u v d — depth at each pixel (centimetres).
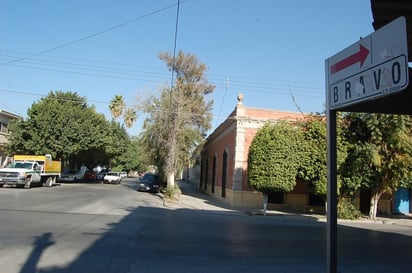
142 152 3922
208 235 1295
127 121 5041
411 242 1392
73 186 4144
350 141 2225
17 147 4469
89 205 2106
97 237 1115
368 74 427
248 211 2520
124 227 1355
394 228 1925
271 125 2441
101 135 5044
